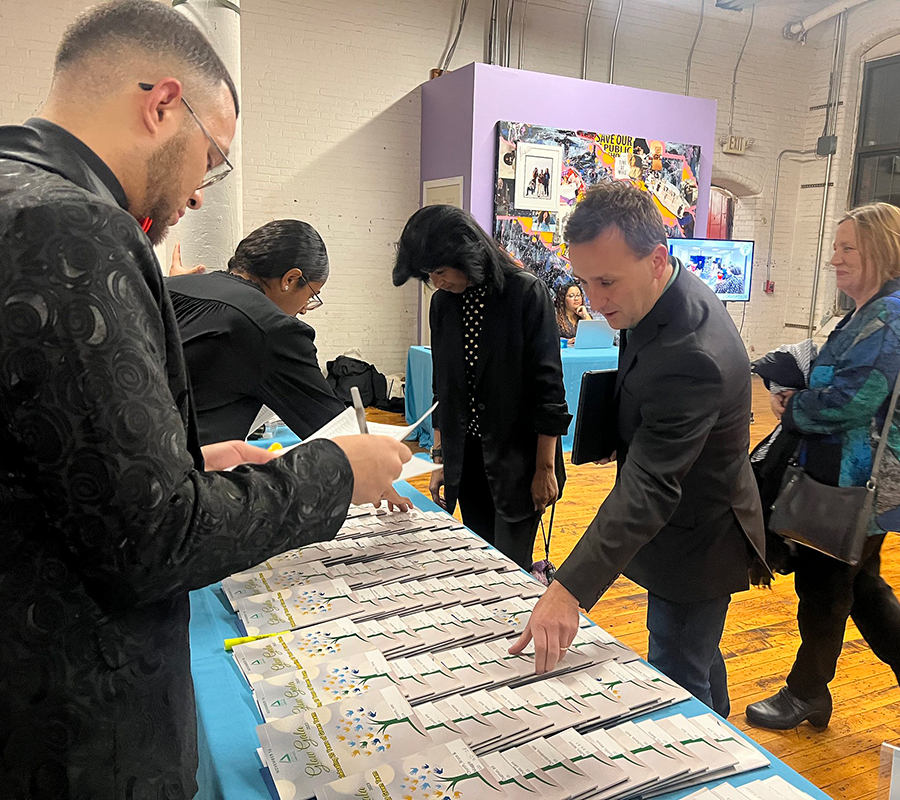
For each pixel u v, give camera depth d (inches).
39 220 20.6
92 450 20.6
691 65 297.9
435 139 248.2
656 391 47.0
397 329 267.1
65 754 24.2
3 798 24.2
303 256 62.1
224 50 95.0
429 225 67.9
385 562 54.1
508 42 259.8
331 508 26.2
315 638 42.5
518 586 50.3
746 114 315.3
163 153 26.2
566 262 245.1
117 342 21.0
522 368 74.1
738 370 49.3
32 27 197.5
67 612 23.4
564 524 146.6
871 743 79.3
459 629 43.8
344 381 248.2
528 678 39.2
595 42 275.4
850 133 315.3
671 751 33.1
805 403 70.9
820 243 327.9
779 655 98.1
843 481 69.2
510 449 76.0
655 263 46.8
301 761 31.9
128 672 24.8
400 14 246.1
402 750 32.6
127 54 24.9
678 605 56.0
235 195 102.3
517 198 235.3
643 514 44.4
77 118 25.1
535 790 30.0
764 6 303.7
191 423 27.0
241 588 49.4
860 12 303.7
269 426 92.4
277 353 57.8
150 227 28.3
